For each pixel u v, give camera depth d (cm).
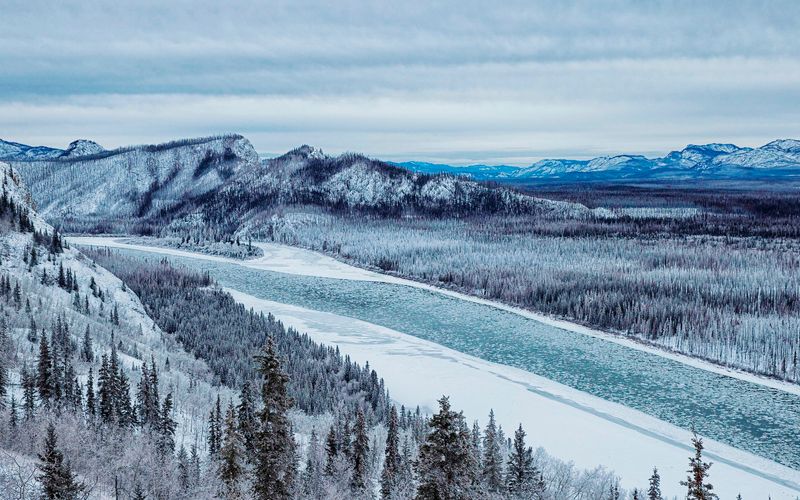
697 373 12356
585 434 9038
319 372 10481
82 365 8856
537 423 9431
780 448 8831
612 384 11550
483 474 5066
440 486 2967
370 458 6456
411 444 7062
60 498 3453
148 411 6894
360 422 5922
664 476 7675
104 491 4369
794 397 11050
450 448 3008
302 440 6938
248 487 3591
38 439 4938
